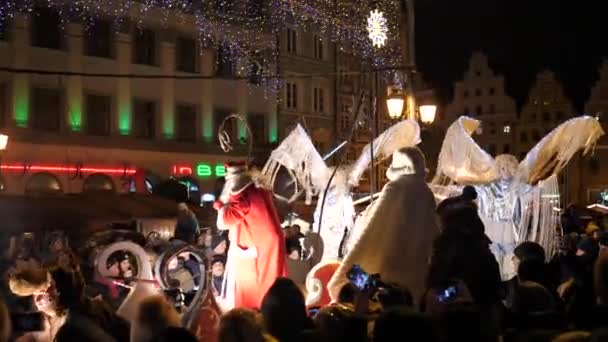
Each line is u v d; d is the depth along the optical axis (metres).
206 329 7.78
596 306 5.29
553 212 13.38
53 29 30.11
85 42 31.14
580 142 13.39
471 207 6.41
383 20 18.89
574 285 6.48
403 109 16.33
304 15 41.88
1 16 28.31
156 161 34.06
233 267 8.20
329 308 4.71
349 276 5.45
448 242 6.23
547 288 5.98
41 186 29.31
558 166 13.63
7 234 14.75
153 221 17.05
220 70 37.44
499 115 57.94
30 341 6.08
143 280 7.88
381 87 33.94
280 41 40.34
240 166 8.31
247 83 38.62
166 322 5.04
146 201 17.75
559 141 13.44
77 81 30.69
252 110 38.97
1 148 20.69
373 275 5.52
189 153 35.59
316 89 43.25
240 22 37.84
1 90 28.36
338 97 44.34
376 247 7.93
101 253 8.16
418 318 3.80
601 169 50.56
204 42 36.38
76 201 16.62
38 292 5.99
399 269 7.83
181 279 8.48
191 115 36.00
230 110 37.75
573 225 16.83
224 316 4.34
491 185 13.05
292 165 13.39
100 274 8.11
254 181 8.32
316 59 43.19
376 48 35.44
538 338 4.64
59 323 5.67
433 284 5.68
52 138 29.78
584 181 50.53
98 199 17.09
